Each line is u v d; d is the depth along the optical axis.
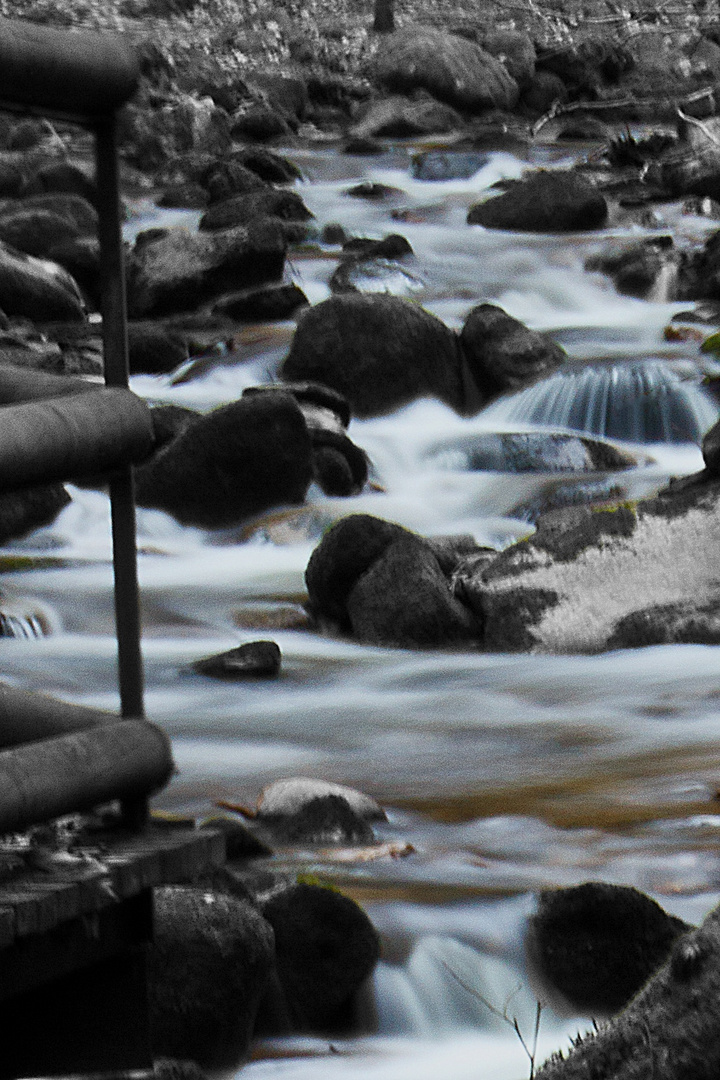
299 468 44.00
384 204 85.44
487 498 46.66
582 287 70.69
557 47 115.81
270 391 48.12
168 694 30.59
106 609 36.34
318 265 71.62
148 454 8.22
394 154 98.31
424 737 27.52
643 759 25.84
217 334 61.81
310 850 20.56
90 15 113.88
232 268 64.94
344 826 20.95
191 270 64.50
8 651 33.59
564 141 102.12
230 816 22.09
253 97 107.62
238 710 29.41
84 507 43.41
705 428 52.44
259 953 15.20
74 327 61.59
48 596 36.84
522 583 33.91
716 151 84.62
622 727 28.02
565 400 53.69
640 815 22.56
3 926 6.96
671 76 115.50
